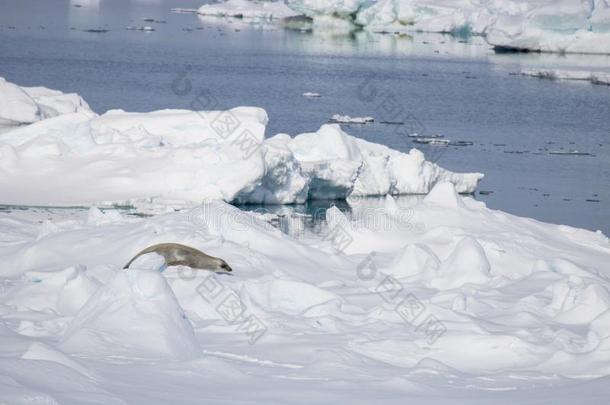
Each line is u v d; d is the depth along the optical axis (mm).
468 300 30172
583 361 23250
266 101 145500
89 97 141375
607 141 122312
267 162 65062
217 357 22219
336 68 194750
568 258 40750
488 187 85688
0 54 190000
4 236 40438
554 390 19781
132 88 152750
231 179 63281
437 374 21625
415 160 76250
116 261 33500
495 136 122312
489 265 35562
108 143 67750
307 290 29859
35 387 14453
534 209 76375
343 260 37438
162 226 36875
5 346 19703
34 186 61406
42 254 34844
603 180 92000
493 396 19016
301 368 21328
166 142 69812
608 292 29391
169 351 19984
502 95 164875
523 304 30016
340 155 72812
